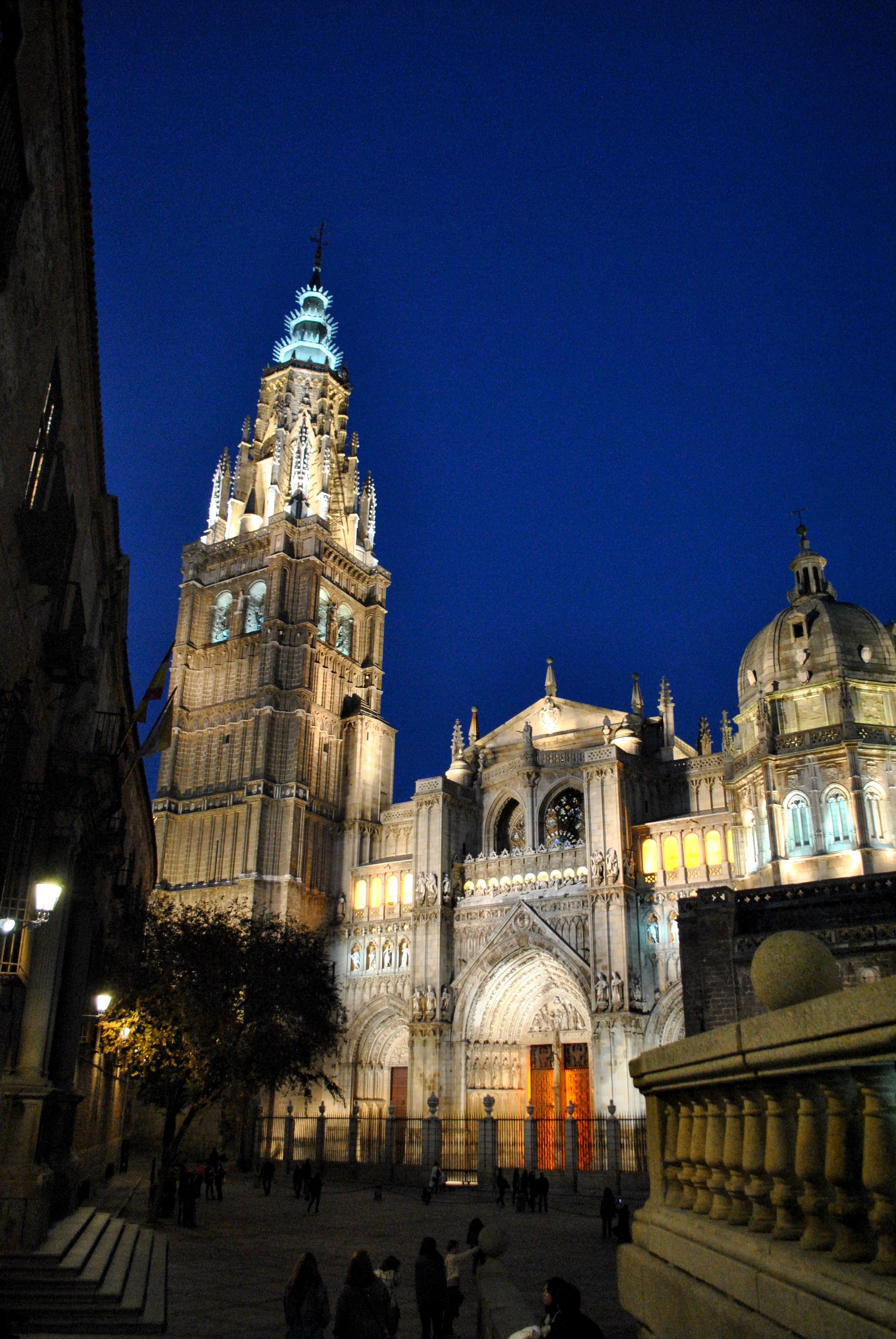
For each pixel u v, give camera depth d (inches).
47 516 770.8
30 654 859.4
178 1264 1152.2
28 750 850.1
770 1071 256.1
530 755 3122.5
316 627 3730.3
